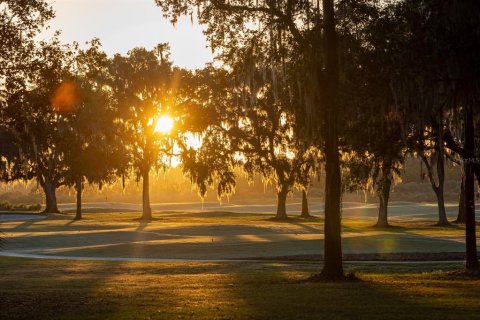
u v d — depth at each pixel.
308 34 16.84
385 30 16.42
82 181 72.50
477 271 19.56
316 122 17.17
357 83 16.95
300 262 26.75
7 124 14.66
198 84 62.19
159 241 37.06
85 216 78.25
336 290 15.25
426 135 19.70
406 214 83.88
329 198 18.06
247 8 17.64
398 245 33.66
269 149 61.97
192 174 62.78
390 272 21.80
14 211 89.25
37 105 14.52
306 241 36.19
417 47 15.58
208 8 17.75
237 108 60.00
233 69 18.28
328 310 12.12
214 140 62.66
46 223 61.25
